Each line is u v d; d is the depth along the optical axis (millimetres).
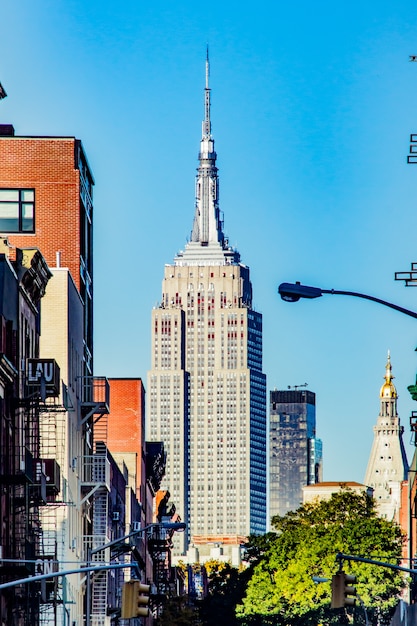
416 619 196875
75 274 178375
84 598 175250
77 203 179000
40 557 137625
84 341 186625
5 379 124625
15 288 131500
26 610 129625
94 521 182750
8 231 178375
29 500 134750
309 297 89125
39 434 147250
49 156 179250
